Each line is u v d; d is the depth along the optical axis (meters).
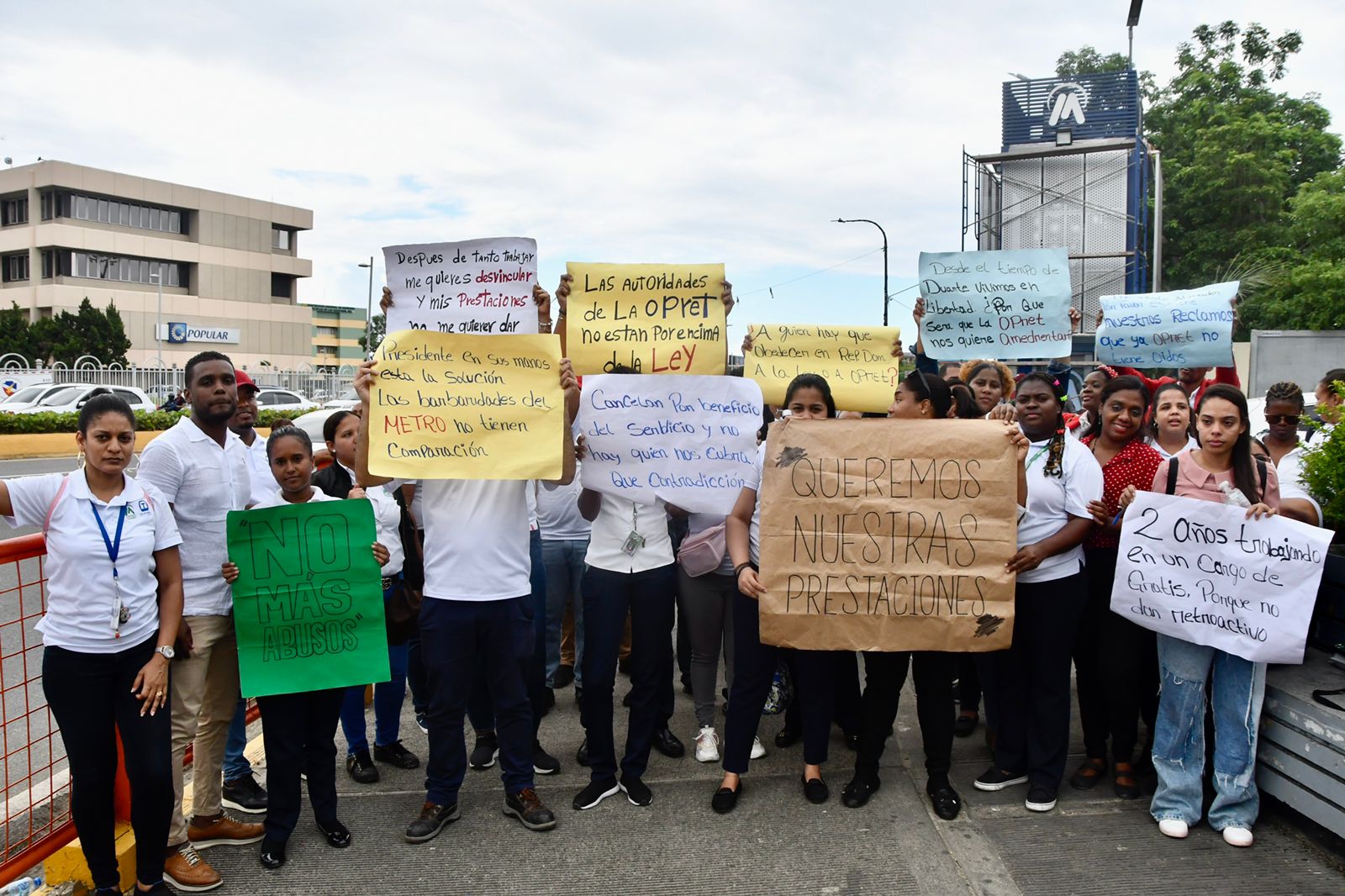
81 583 3.35
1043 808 4.15
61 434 24.44
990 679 4.55
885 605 4.11
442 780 4.10
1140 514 3.95
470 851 3.93
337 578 3.94
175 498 3.84
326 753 4.01
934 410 4.43
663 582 4.40
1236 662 3.84
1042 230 11.10
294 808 3.86
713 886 3.62
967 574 4.08
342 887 3.66
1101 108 11.09
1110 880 3.58
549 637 5.88
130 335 64.31
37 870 3.76
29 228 62.06
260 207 71.50
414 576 4.82
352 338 104.81
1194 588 3.82
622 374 4.57
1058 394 4.39
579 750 4.97
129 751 3.42
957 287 5.64
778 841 3.96
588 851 3.90
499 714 4.20
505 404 4.18
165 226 67.31
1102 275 10.92
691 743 5.18
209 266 68.50
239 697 4.11
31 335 51.09
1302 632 3.60
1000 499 4.09
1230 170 28.05
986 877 3.63
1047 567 4.17
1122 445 4.52
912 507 4.12
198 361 3.93
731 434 4.49
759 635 4.21
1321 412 4.79
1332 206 23.53
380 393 4.14
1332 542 4.41
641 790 4.36
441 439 4.13
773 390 5.25
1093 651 4.48
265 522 3.88
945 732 4.21
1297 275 22.36
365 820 4.24
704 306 4.73
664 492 4.43
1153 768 4.44
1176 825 3.89
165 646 3.50
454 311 4.48
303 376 45.09
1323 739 3.58
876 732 4.29
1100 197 10.91
